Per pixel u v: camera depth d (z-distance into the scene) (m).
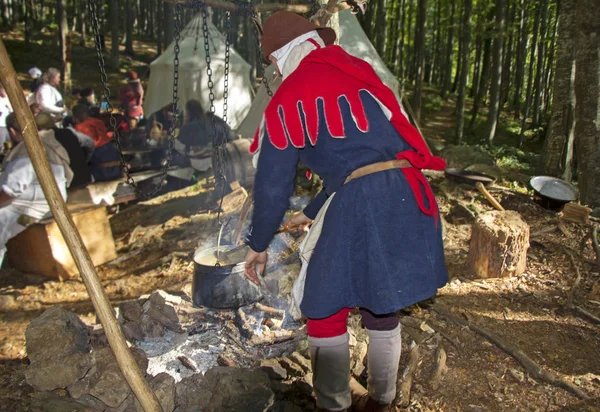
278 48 1.93
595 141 5.70
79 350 2.32
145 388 1.72
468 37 14.09
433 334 2.79
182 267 4.84
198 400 2.14
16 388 2.31
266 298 2.98
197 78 10.13
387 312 1.64
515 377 2.47
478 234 3.72
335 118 1.69
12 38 25.73
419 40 14.13
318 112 1.70
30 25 28.58
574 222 4.91
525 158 11.90
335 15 3.73
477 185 5.49
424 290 1.69
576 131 5.89
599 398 2.33
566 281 3.65
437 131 18.08
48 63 22.62
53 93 8.66
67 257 4.98
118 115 8.67
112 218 6.68
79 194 5.79
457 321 2.97
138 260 5.24
